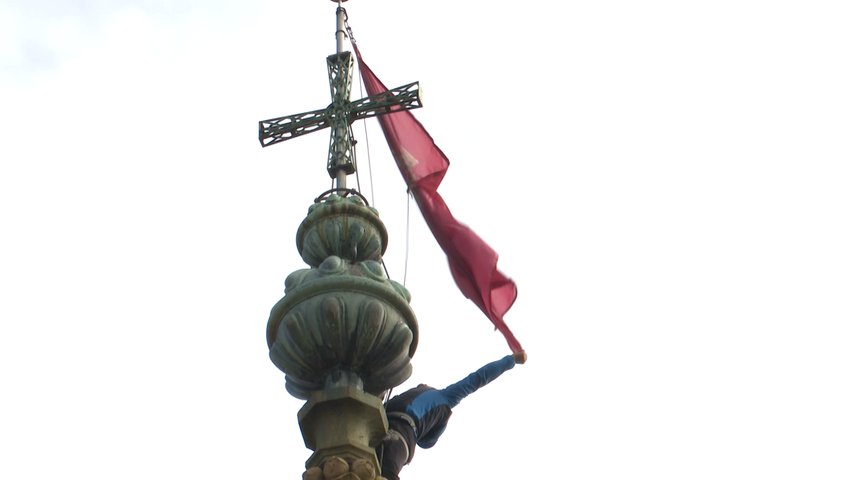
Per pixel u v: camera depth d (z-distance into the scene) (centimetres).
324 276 2056
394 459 2098
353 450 1970
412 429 2158
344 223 2159
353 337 2030
